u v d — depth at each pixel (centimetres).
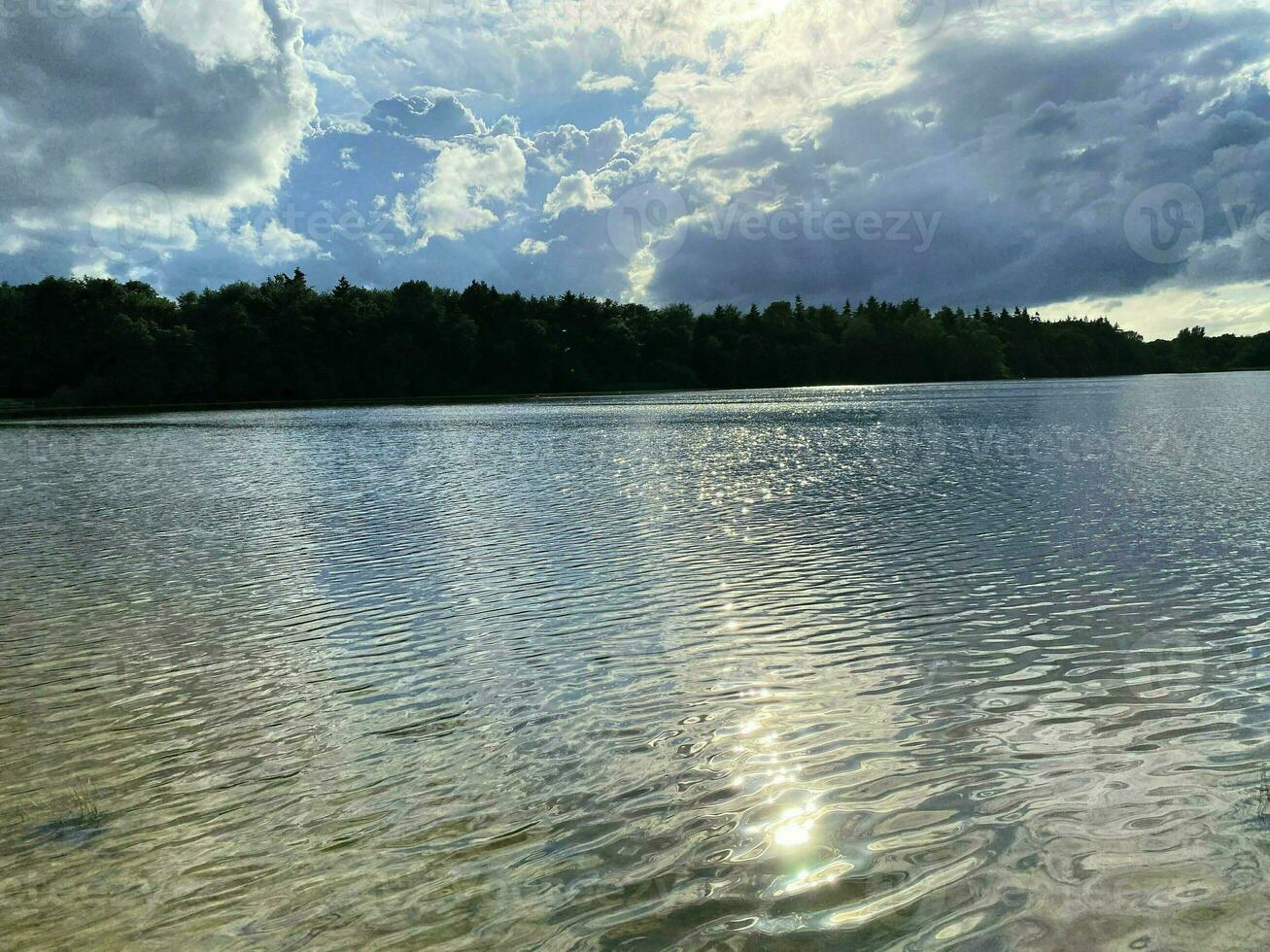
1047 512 2138
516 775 827
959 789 772
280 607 1454
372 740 917
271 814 773
